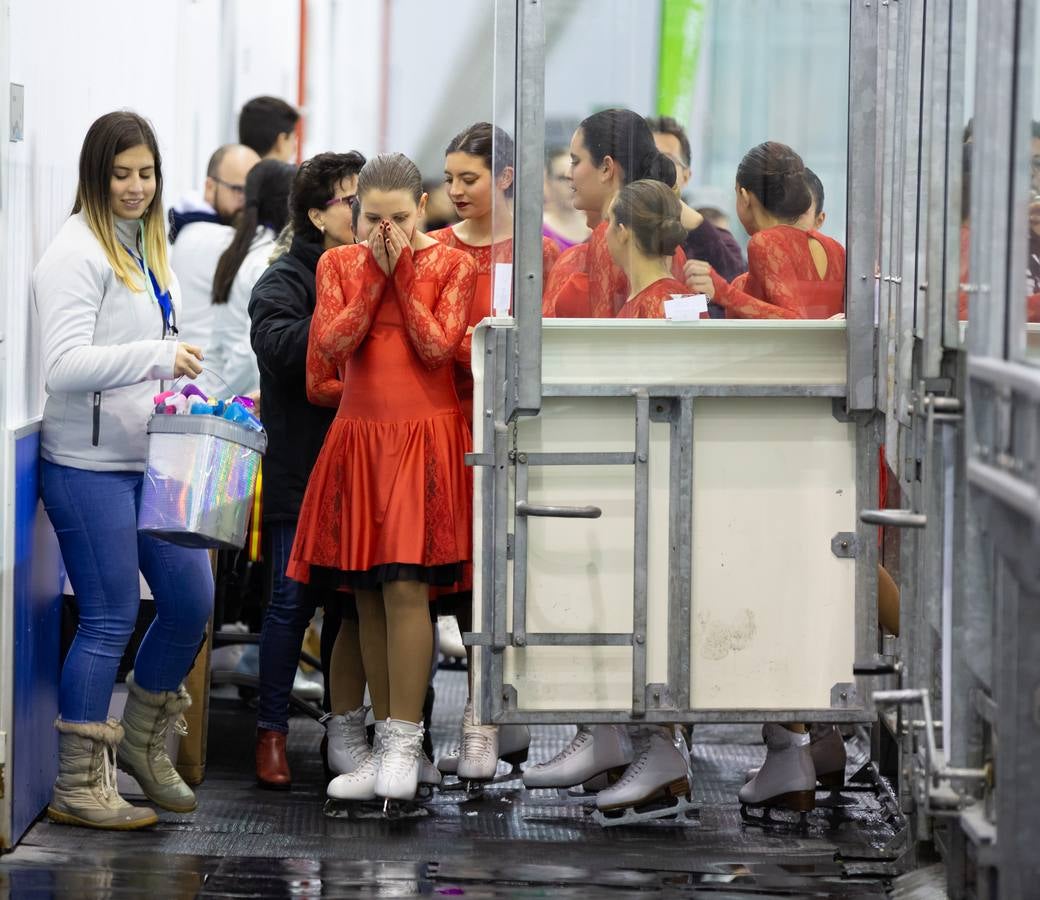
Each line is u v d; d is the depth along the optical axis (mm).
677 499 12039
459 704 18281
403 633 13195
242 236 17719
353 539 13031
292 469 14656
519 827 13234
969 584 9945
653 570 12141
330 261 13531
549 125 11750
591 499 12094
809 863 12180
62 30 13750
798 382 12078
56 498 12633
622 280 12000
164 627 13055
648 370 12078
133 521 12766
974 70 9836
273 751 14500
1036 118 9586
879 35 11820
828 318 12148
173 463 12086
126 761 13250
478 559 12016
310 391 14016
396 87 28812
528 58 11500
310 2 29844
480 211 14109
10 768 12141
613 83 11812
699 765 15656
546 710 12133
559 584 12117
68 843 12406
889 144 11836
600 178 11852
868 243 11867
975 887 10320
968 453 9438
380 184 13078
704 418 12094
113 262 12445
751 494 12148
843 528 12180
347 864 11969
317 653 18969
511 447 11961
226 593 17547
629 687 12211
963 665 10172
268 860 12070
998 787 9211
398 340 13125
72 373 12164
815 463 12172
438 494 13016
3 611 11969
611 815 13242
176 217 20828
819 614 12219
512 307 11820
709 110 11930
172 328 13047
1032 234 9961
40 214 13062
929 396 10312
